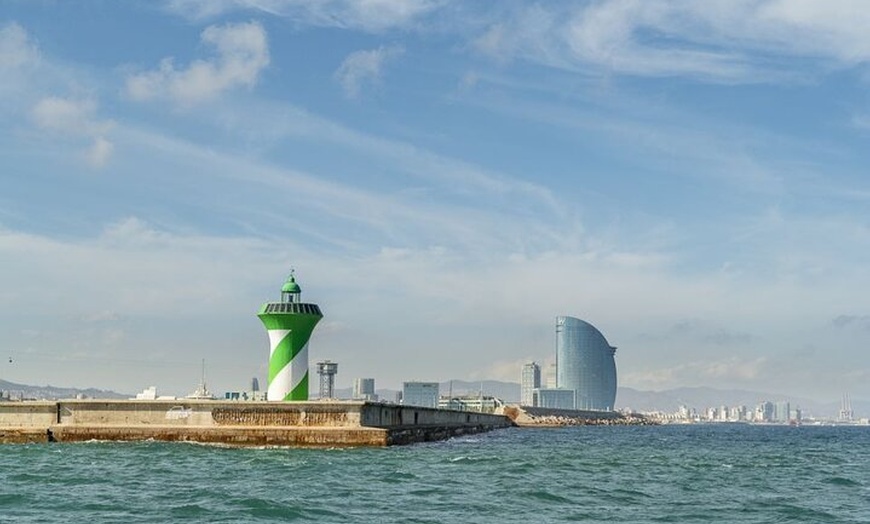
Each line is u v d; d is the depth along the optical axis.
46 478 48.22
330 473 53.16
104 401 74.94
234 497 41.03
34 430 73.50
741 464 79.81
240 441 72.50
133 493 42.41
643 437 186.75
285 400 79.94
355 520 35.91
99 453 64.31
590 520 38.12
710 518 39.81
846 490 55.38
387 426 85.62
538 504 42.78
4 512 36.25
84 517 35.22
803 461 89.75
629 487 52.78
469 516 37.97
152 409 74.94
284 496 42.16
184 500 40.19
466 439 129.75
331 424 74.25
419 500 42.47
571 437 170.88
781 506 44.72
